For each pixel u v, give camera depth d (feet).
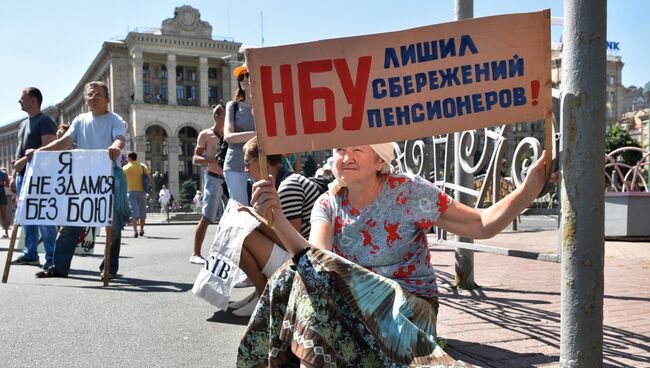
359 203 7.98
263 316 7.63
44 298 16.21
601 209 7.33
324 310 6.80
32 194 20.10
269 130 7.42
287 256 12.91
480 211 7.66
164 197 126.72
